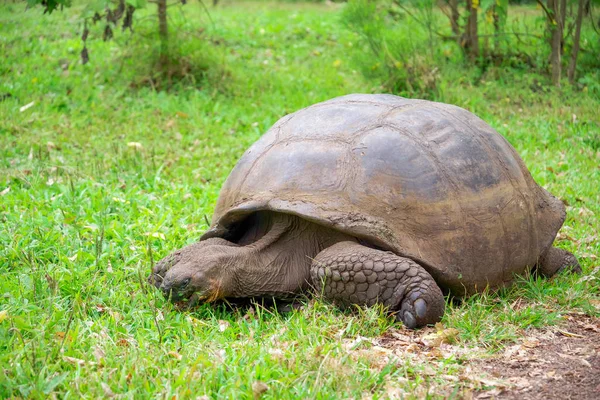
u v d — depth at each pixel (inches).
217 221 168.6
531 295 170.4
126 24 327.0
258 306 161.0
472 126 174.1
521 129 315.0
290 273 161.9
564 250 188.9
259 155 171.3
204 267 154.9
